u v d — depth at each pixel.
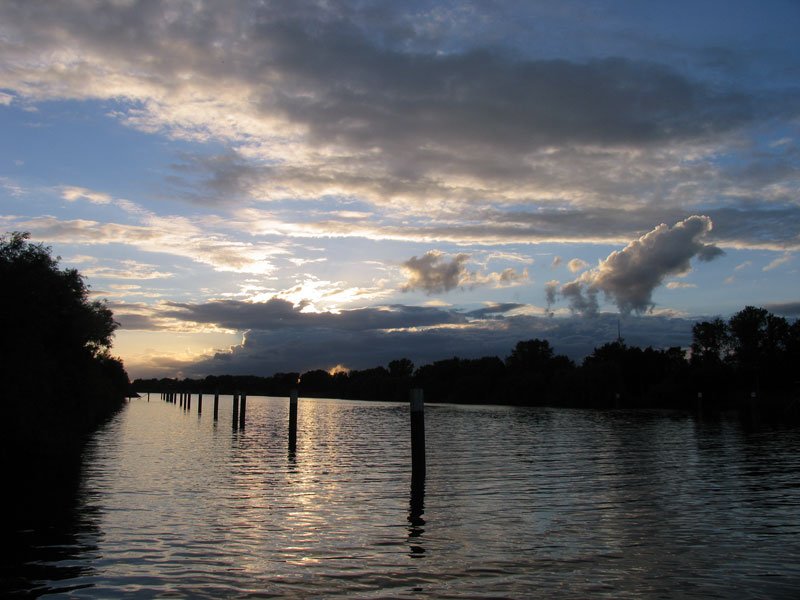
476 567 10.84
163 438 39.94
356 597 9.36
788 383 107.00
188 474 22.91
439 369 180.62
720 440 38.12
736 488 19.44
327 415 81.88
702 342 127.12
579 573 10.50
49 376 31.45
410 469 24.50
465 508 16.25
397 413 90.38
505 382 150.50
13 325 29.11
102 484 20.45
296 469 24.48
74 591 9.65
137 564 11.07
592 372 123.00
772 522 14.46
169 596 9.42
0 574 10.48
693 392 109.69
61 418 34.72
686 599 9.26
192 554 11.72
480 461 27.20
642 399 117.88
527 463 26.39
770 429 48.69
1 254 30.59
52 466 25.34
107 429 48.38
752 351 113.75
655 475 22.44
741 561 11.20
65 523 14.39
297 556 11.58
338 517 15.08
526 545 12.36
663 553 11.74
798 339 109.44
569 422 63.09
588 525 14.17
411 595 9.43
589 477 22.00
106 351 56.19
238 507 16.38
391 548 12.16
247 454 30.33
